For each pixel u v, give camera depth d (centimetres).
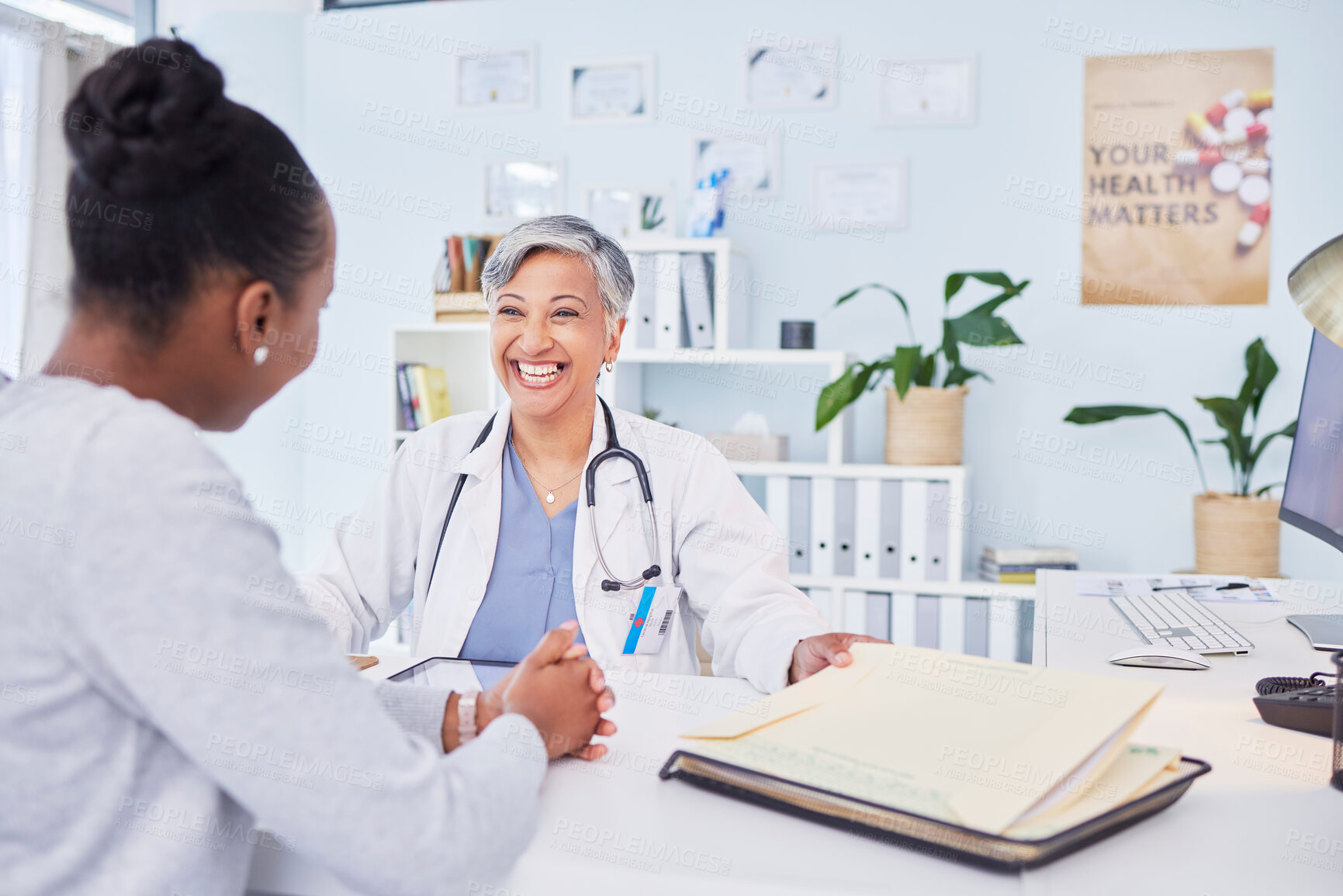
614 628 137
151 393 63
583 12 341
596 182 343
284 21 359
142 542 52
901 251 322
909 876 61
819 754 72
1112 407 285
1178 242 302
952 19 313
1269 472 300
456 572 141
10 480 53
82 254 60
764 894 60
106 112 59
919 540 288
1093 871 62
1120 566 311
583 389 143
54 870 55
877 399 328
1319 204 293
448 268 333
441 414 331
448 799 58
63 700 54
